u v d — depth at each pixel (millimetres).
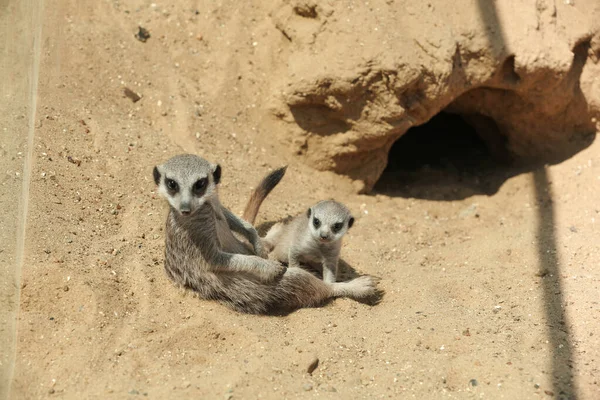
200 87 11070
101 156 9477
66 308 7328
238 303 7832
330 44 10406
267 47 11203
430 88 10336
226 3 11664
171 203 7434
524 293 8320
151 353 6844
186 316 7516
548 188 11016
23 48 6504
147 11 11570
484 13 10492
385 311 8047
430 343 7266
